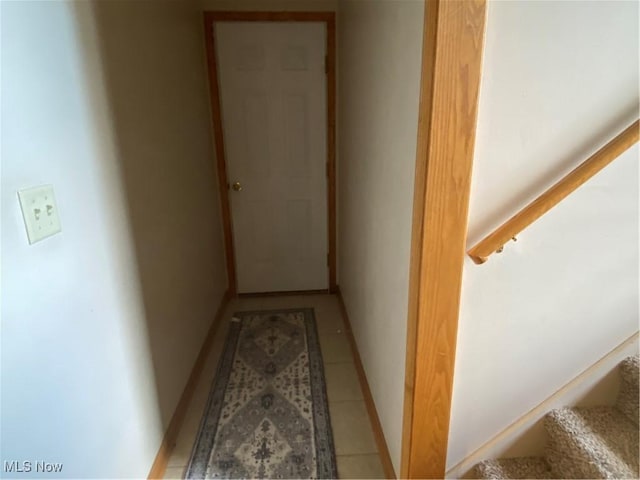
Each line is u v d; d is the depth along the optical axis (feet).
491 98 3.06
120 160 4.04
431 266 3.35
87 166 3.38
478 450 4.23
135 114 4.47
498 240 3.09
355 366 7.01
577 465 3.72
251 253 9.56
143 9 4.80
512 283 3.61
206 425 5.64
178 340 5.76
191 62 7.05
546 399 4.14
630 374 3.93
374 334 5.44
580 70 3.05
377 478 4.79
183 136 6.38
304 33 8.16
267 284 9.84
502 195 3.29
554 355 3.95
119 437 3.85
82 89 3.34
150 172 4.87
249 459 5.05
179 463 5.00
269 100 8.53
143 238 4.56
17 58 2.51
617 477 3.36
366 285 5.96
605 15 2.95
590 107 3.14
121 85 4.13
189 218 6.56
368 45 5.23
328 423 5.66
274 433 5.48
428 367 3.67
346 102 7.44
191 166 6.82
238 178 8.99
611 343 3.99
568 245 3.55
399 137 3.84
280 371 6.89
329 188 9.18
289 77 8.41
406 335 3.85
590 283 3.70
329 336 8.03
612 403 4.21
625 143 2.88
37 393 2.67
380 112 4.61
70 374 3.05
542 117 3.14
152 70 5.07
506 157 3.21
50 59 2.89
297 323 8.55
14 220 2.45
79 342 3.18
